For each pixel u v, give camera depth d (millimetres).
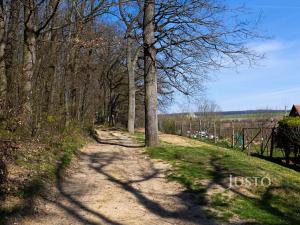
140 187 10383
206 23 16984
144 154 16266
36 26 15812
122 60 46625
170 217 7883
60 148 13891
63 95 18328
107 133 32344
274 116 40500
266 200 9297
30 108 12195
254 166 13469
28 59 13344
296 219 7977
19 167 9578
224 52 17234
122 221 7477
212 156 15570
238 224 7516
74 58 21391
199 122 35188
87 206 8305
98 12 18391
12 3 15625
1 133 9734
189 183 10648
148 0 17000
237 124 30953
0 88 11328
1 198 7348
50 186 9344
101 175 11734
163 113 44500
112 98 51594
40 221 7016
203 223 7551
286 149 19406
